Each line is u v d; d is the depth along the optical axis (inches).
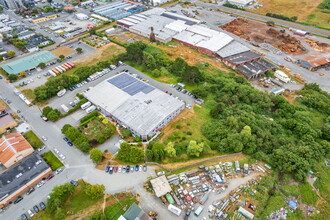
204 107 4466.0
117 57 5812.0
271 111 4468.5
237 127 3742.6
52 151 3607.3
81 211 2824.8
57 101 4650.6
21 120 4200.3
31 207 2901.1
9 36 6983.3
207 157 3481.8
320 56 5954.7
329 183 3198.8
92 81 5216.5
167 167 3334.2
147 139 3754.9
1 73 5546.3
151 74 5428.2
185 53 6328.7
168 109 4109.3
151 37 6742.1
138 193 3021.7
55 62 5910.4
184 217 2770.7
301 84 5196.9
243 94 4571.9
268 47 6525.6
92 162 3425.2
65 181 3171.8
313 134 3713.1
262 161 3462.1
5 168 3368.6
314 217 2829.7
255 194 3004.4
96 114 4252.0
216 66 5787.4
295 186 3152.1
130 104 4202.8
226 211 2819.9
